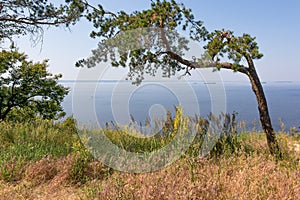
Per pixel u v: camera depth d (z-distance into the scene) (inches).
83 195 129.1
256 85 208.7
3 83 465.4
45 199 130.8
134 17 219.5
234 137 199.8
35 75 480.1
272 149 193.2
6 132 249.1
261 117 204.8
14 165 164.7
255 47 202.5
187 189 114.7
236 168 148.4
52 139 243.8
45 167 162.9
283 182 121.7
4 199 126.2
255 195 109.9
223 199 113.3
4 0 287.4
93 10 235.9
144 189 115.4
